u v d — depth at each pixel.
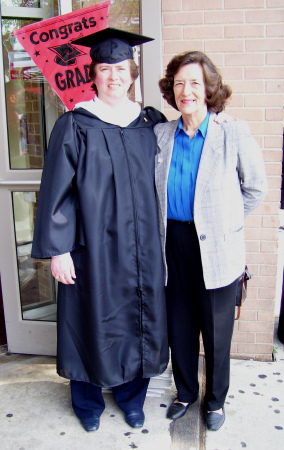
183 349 2.21
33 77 2.63
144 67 2.48
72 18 2.25
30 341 2.90
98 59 1.91
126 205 1.95
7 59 2.62
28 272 2.87
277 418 2.28
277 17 2.42
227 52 2.48
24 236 2.82
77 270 2.00
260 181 1.94
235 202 1.94
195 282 2.03
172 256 2.07
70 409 2.38
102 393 2.49
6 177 2.71
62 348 2.07
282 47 2.45
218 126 1.92
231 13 2.43
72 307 2.04
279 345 3.02
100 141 1.92
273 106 2.52
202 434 2.18
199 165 1.90
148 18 2.42
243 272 2.06
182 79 1.86
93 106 1.96
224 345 2.09
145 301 2.03
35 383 2.61
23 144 2.72
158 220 2.02
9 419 2.30
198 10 2.44
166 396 2.46
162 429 2.20
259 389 2.52
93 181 1.89
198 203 1.89
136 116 2.04
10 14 2.58
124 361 2.07
